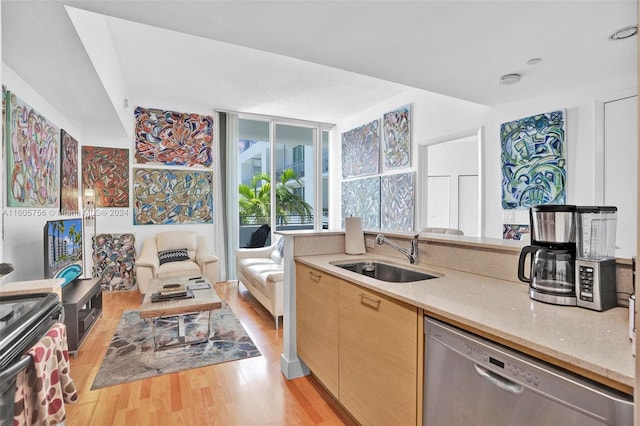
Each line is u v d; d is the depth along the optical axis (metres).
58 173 3.32
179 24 1.95
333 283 1.90
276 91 4.59
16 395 1.02
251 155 5.88
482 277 1.70
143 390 2.18
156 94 4.68
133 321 3.50
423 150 4.43
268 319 3.61
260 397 2.10
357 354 1.68
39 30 1.84
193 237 5.03
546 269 1.26
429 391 1.24
